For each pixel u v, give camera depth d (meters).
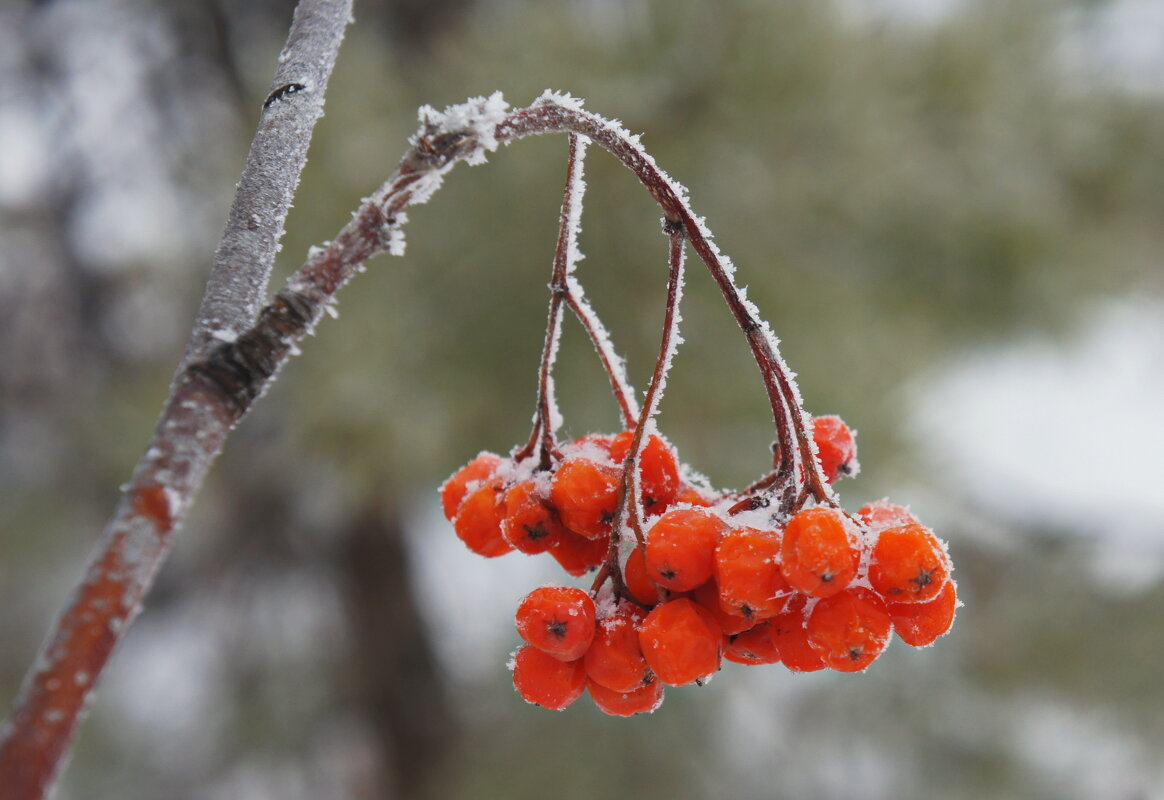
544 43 0.76
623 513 0.34
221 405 0.30
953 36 0.83
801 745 0.92
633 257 0.74
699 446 0.75
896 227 0.81
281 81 0.33
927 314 0.89
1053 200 0.89
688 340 0.75
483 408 0.77
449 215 0.75
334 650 1.20
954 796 0.91
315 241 0.78
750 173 0.75
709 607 0.33
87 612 0.29
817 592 0.32
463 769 0.95
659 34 0.74
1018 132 0.85
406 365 0.76
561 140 0.74
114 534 0.29
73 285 1.17
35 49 1.20
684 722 0.89
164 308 1.10
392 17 1.07
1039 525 1.08
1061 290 0.89
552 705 0.34
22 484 1.16
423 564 1.33
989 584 1.00
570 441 0.36
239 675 1.20
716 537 0.33
